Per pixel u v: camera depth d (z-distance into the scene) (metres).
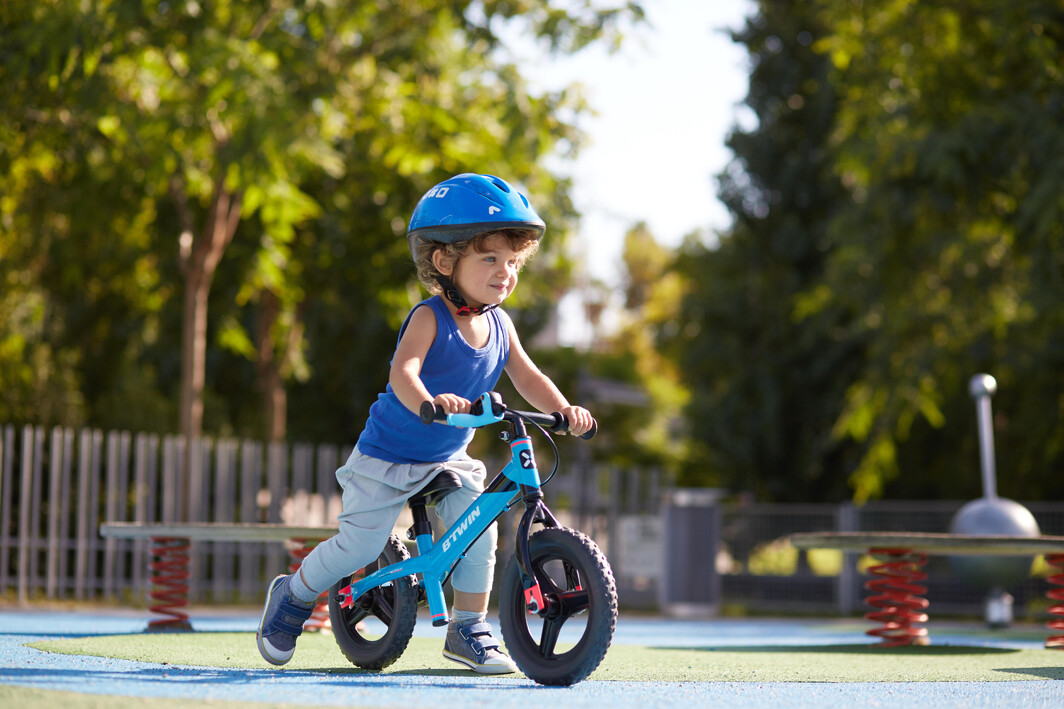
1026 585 15.90
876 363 22.30
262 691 3.76
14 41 14.68
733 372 30.83
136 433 19.77
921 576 8.15
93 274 20.03
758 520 17.69
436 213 4.68
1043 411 22.84
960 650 7.61
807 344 28.03
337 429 29.05
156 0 14.69
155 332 22.66
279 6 16.25
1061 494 24.66
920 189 19.73
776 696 4.10
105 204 17.20
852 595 16.75
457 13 17.62
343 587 5.18
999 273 20.59
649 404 37.84
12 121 15.70
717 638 10.23
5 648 5.62
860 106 20.89
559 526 4.46
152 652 5.52
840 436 24.31
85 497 15.62
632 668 5.45
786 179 30.05
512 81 16.64
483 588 4.90
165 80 15.58
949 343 21.72
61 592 13.94
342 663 5.30
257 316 23.52
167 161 14.81
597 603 4.22
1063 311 18.28
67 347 20.52
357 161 18.92
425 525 4.75
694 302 31.12
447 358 4.70
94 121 15.59
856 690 4.45
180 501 14.95
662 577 17.12
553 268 21.91
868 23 19.70
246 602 15.22
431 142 17.78
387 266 20.58
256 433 25.36
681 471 37.12
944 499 26.03
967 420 24.92
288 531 7.44
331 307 24.27
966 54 19.14
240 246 19.12
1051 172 17.47
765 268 30.78
